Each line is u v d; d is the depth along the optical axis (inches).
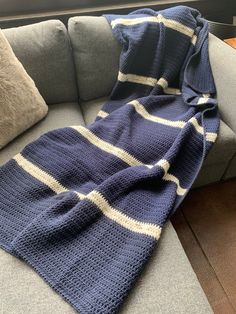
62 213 34.7
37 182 38.5
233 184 60.3
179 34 54.0
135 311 27.6
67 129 45.4
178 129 46.3
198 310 28.0
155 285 29.6
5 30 52.3
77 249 32.1
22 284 29.6
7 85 44.5
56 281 29.5
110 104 54.5
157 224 34.0
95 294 28.3
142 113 49.6
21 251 31.4
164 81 53.9
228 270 47.7
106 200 35.8
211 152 47.8
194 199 57.7
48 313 27.4
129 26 54.4
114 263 30.7
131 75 54.7
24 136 48.0
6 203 36.8
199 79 53.1
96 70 55.7
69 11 66.7
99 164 41.2
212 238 51.8
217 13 75.6
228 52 51.5
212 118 49.4
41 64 52.7
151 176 38.6
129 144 43.4
